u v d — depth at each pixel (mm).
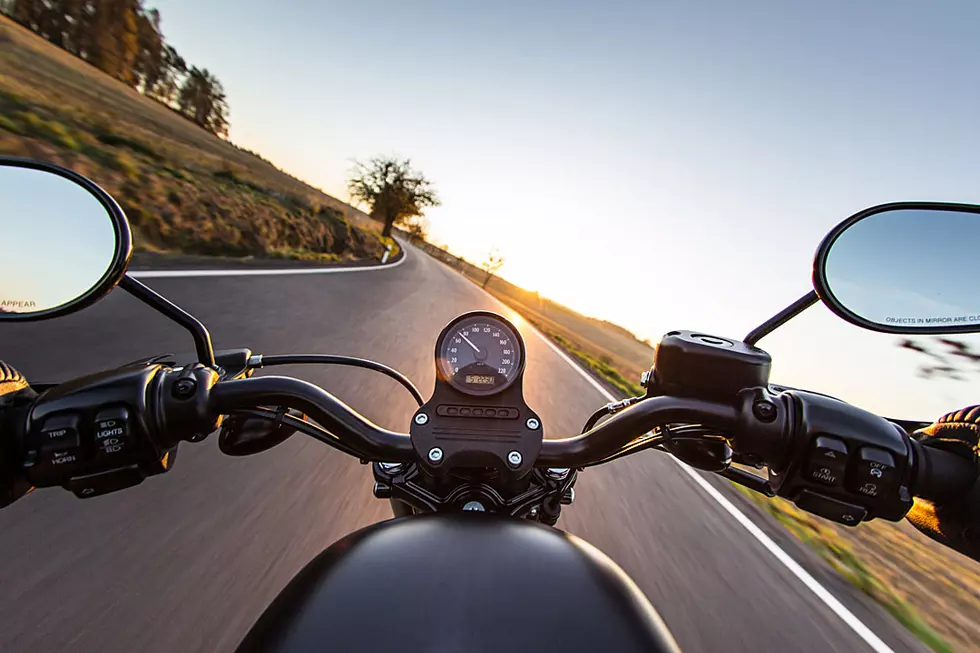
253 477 3205
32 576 2160
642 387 1490
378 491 1438
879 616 3008
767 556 3473
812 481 1145
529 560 866
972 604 3484
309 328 7527
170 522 2658
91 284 1175
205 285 8523
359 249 28641
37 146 12602
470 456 1160
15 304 1146
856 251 1320
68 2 50625
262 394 1213
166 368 1209
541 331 19766
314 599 779
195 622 2080
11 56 29078
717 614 2717
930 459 1127
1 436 1040
